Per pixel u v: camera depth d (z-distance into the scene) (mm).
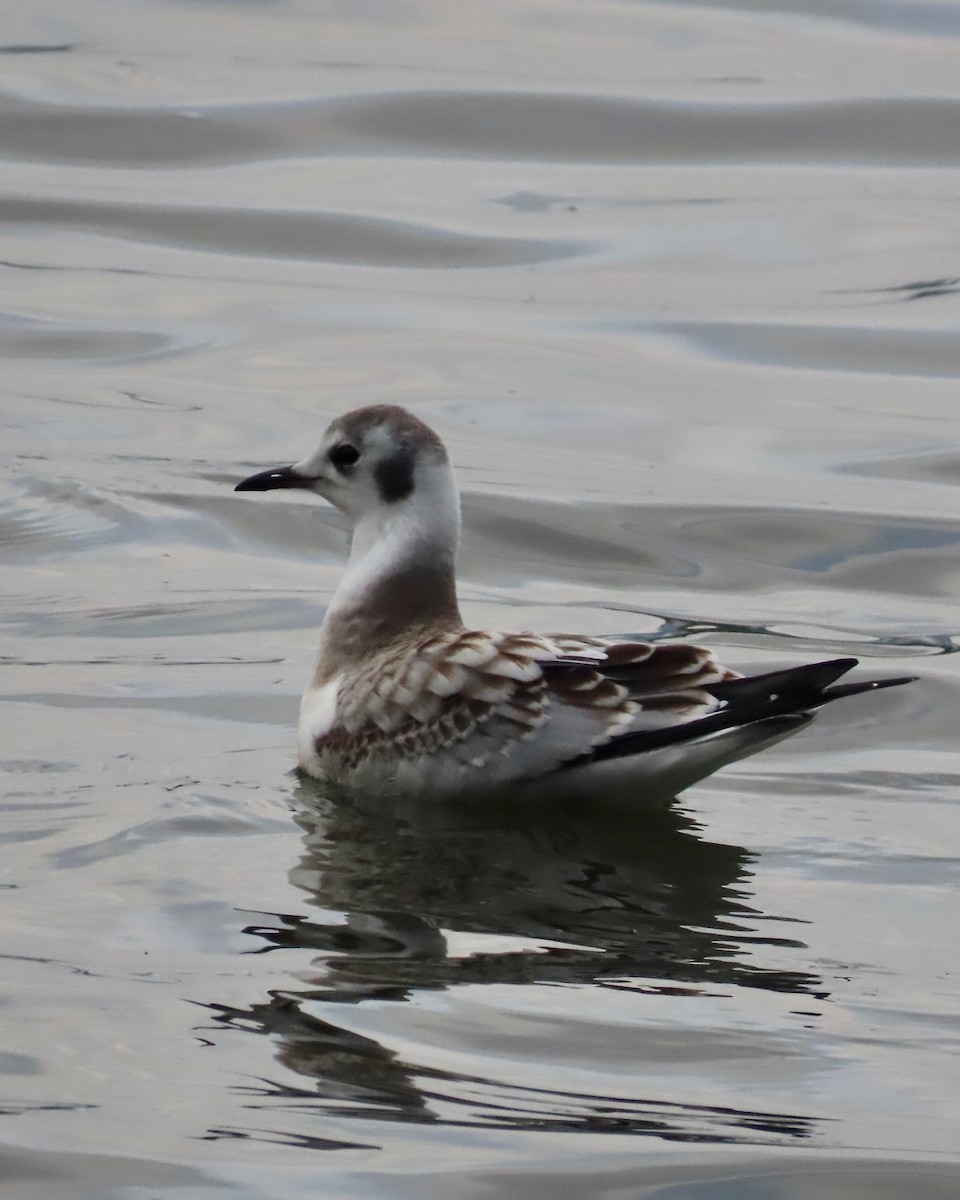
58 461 18234
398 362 21125
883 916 9969
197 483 17828
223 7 32531
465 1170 7484
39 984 8844
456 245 24188
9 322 21922
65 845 10594
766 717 10758
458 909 9875
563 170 26172
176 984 8891
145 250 24047
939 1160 7609
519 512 17469
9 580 15539
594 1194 7359
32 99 27922
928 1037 8602
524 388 20516
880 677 14062
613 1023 8680
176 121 27266
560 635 11875
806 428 19594
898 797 11906
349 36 31078
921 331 21859
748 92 28078
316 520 17266
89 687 13328
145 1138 7621
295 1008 8688
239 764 12086
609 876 10438
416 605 12477
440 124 27219
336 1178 7410
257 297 22797
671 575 16359
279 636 14555
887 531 17234
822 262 23688
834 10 32031
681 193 25500
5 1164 7445
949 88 28047
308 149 26703
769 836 11180
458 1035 8492
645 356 21484
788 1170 7520
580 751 11078
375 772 11633
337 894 10031
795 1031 8633
